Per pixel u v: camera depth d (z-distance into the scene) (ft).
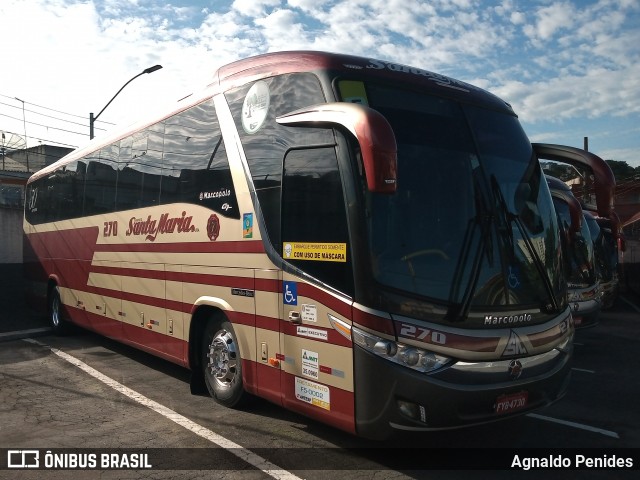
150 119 27.02
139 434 18.67
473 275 15.55
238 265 19.71
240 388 20.25
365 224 14.90
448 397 14.42
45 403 22.31
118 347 34.04
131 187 28.27
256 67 19.95
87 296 33.37
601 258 52.42
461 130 17.42
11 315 47.50
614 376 27.99
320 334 16.05
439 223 15.69
